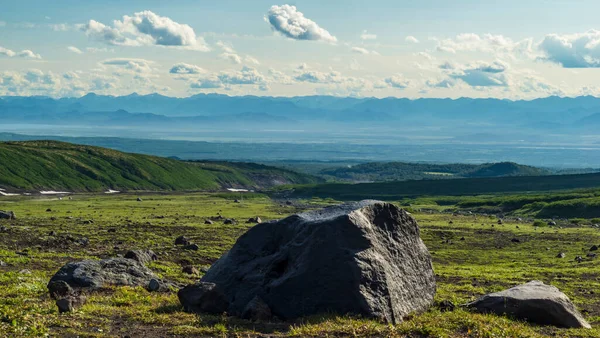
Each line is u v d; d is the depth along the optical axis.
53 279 31.50
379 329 22.28
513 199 192.88
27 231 68.69
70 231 73.25
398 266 27.47
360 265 25.36
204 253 58.84
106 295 29.69
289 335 22.11
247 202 197.75
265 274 27.28
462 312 26.36
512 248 78.38
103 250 55.69
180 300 27.22
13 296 28.59
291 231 27.98
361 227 26.38
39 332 21.27
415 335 22.09
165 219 104.88
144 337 21.92
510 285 44.50
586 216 151.38
